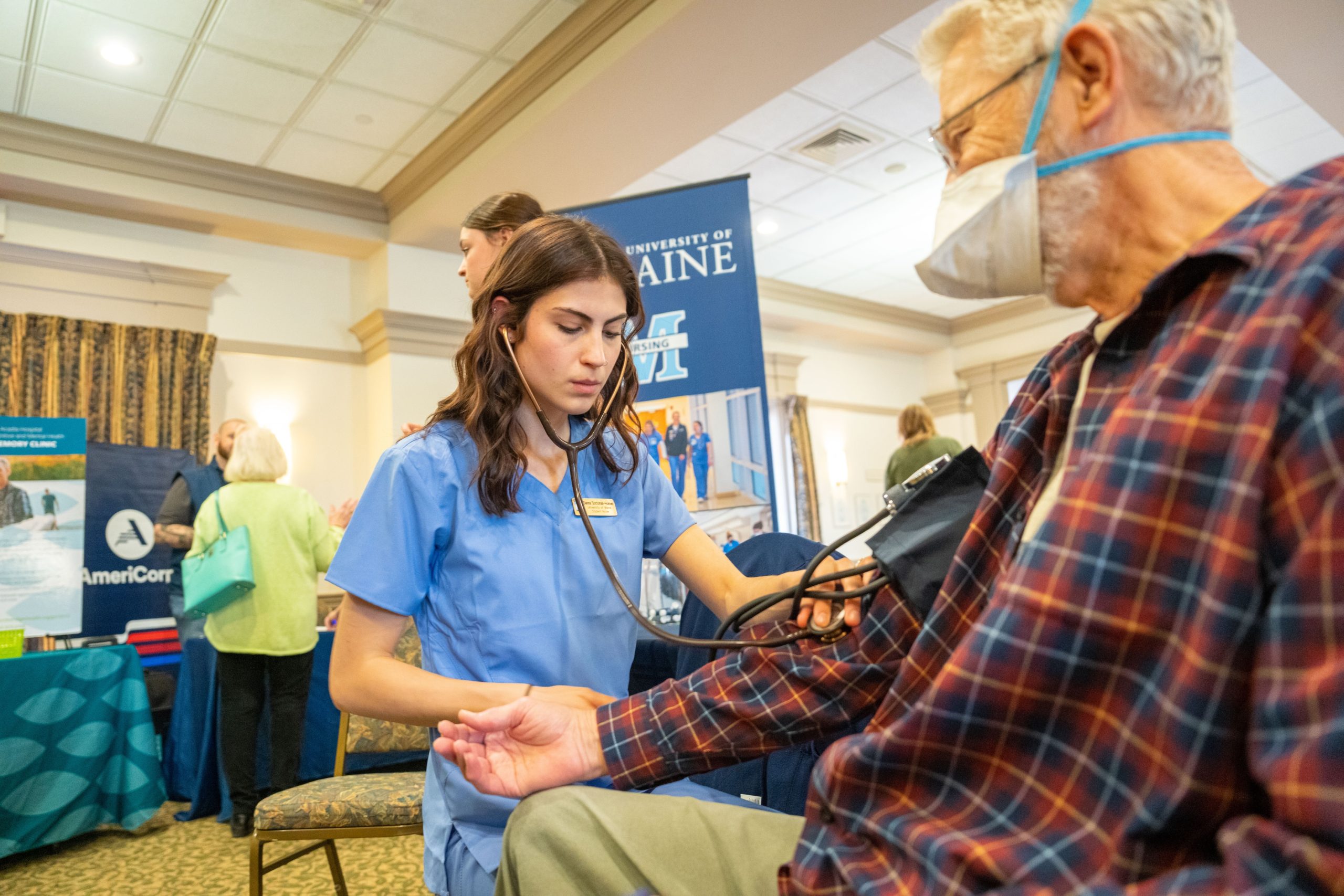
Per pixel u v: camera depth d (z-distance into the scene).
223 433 4.33
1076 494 0.59
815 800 0.68
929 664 0.75
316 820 1.87
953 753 0.62
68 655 3.01
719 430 2.77
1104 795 0.56
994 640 0.60
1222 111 0.68
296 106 5.06
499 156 5.11
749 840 0.72
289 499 3.36
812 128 5.64
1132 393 0.61
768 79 4.46
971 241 0.73
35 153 5.07
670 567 1.28
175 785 3.66
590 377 1.04
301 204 5.94
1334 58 4.54
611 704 0.92
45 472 3.77
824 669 0.86
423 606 1.08
